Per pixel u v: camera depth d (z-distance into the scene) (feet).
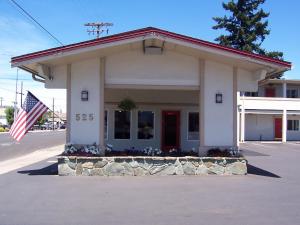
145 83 51.06
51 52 46.32
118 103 67.67
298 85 144.87
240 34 157.28
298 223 26.30
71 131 50.34
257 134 141.08
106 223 26.25
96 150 49.21
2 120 392.68
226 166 48.91
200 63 51.21
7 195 35.60
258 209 30.32
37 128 354.33
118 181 43.50
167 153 51.72
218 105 51.26
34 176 47.34
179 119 69.46
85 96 50.34
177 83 51.26
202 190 38.22
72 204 31.99
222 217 27.89
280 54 159.22
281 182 43.42
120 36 46.21
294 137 144.56
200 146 50.75
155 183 42.19
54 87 50.93
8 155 84.12
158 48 50.67
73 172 47.65
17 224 26.05
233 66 51.47
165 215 28.45
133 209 30.27
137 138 68.54
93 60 50.72
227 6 161.27
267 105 131.03
